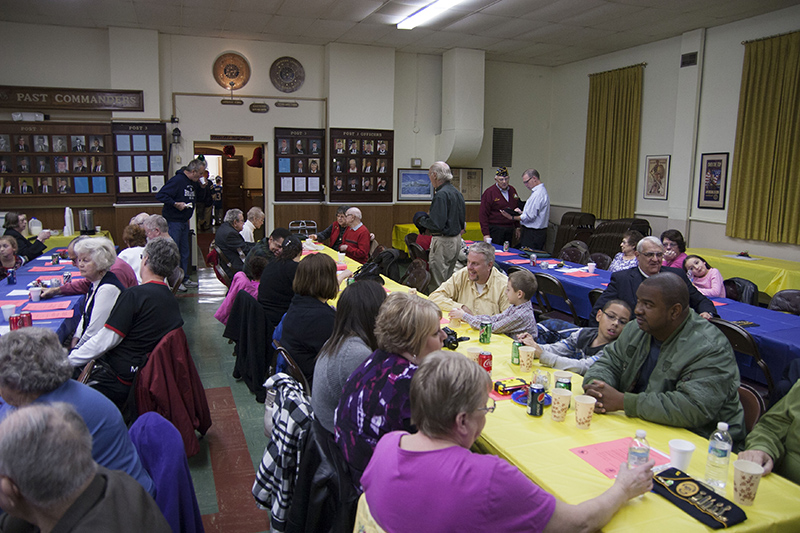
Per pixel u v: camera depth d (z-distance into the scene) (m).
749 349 3.29
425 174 10.26
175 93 8.66
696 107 7.95
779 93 6.80
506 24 7.79
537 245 8.11
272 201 9.41
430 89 10.11
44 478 1.03
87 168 8.33
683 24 7.61
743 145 7.27
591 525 1.30
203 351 4.93
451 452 1.26
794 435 1.79
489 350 2.84
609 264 6.30
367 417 1.72
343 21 7.74
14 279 4.37
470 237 10.24
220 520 2.50
